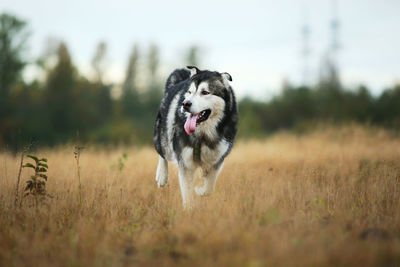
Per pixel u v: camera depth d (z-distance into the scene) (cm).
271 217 551
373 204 642
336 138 1747
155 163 1079
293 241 460
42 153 1033
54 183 817
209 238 487
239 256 431
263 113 3928
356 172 886
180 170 735
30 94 4819
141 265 440
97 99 5650
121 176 909
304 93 3800
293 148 1428
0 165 955
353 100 2856
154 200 746
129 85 6353
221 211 605
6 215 613
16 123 4053
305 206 647
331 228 525
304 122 2370
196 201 706
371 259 412
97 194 730
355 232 512
